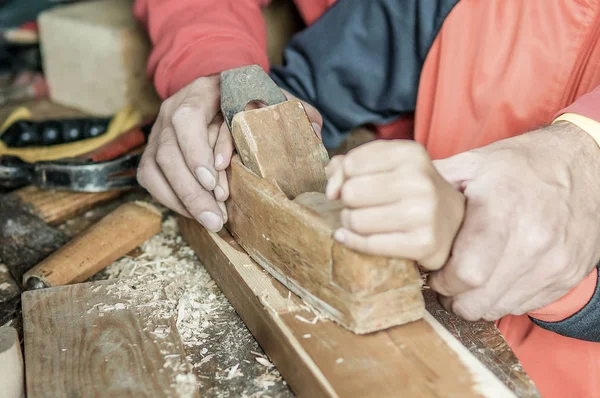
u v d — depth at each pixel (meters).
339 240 0.62
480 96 1.00
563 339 0.98
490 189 0.65
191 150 0.84
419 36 1.05
